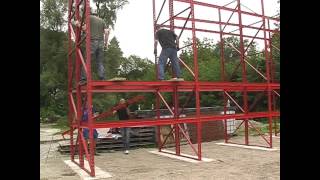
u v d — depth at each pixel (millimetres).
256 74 23031
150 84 8711
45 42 33594
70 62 9664
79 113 8531
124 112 10938
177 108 9898
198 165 8547
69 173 8062
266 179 6629
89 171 8016
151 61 46562
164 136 12992
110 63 33062
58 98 33188
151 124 8617
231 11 11758
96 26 8477
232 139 14320
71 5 9477
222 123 14602
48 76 32406
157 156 10453
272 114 11414
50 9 34281
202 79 26156
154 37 10648
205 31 11844
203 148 11883
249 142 13180
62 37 34375
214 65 27688
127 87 9086
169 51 9398
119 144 12094
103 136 12383
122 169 8352
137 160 9750
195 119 9328
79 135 8562
